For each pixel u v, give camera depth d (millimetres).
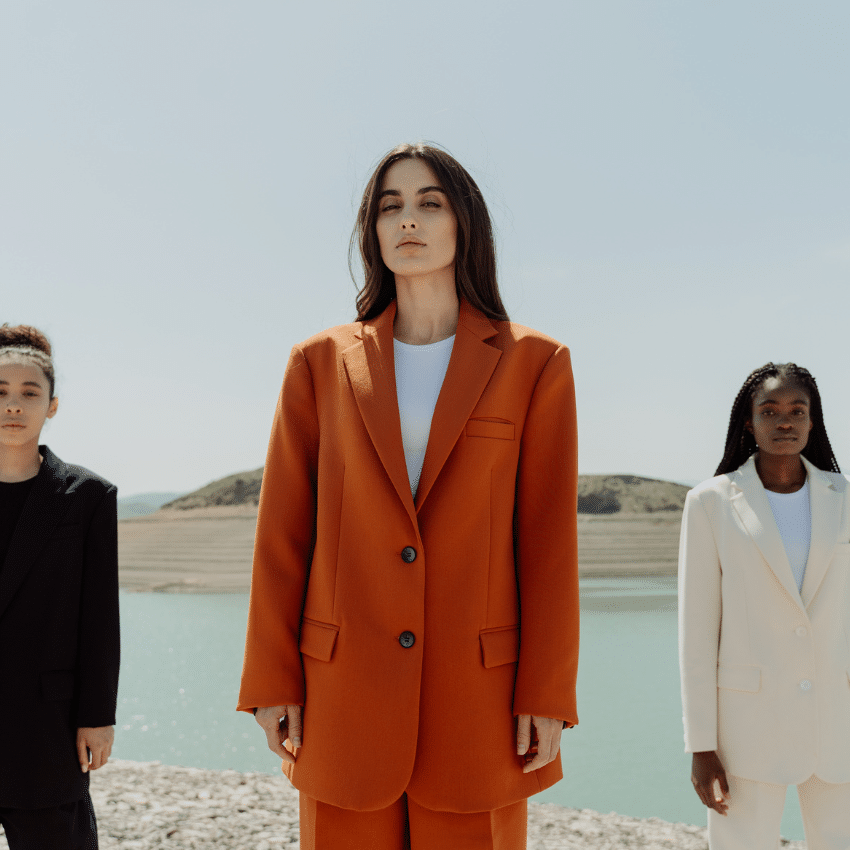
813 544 2463
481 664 1681
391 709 1632
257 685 1756
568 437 1844
